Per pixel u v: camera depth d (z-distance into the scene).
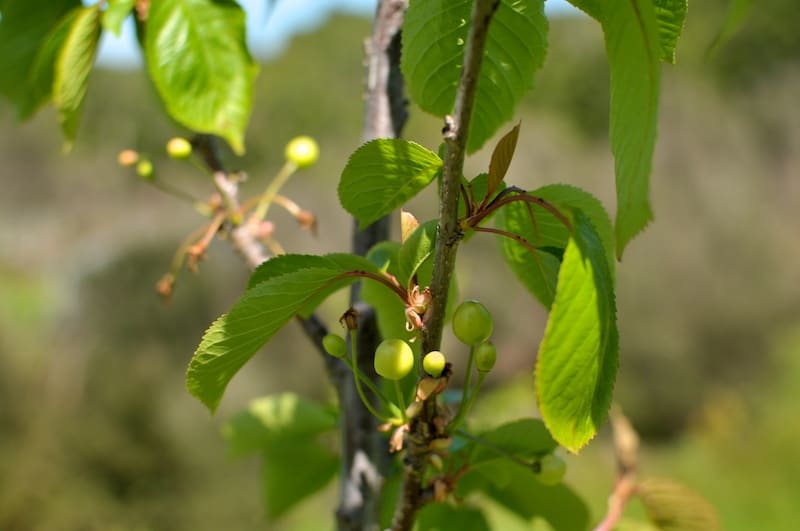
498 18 1.55
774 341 17.42
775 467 12.74
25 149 21.36
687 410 17.27
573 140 22.81
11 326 9.91
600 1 1.16
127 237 13.10
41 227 20.23
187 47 2.16
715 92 23.33
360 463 2.13
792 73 25.53
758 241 18.30
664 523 2.25
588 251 1.12
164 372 9.95
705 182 19.05
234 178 2.38
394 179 1.48
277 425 2.56
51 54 2.47
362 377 1.48
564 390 1.10
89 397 9.40
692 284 17.73
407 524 1.57
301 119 25.88
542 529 2.69
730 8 1.03
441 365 1.33
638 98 1.12
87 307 11.95
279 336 11.97
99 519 8.87
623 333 17.56
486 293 16.03
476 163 13.51
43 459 8.82
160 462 9.35
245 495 9.58
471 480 2.08
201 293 11.93
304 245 14.24
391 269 1.68
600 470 13.02
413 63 1.57
